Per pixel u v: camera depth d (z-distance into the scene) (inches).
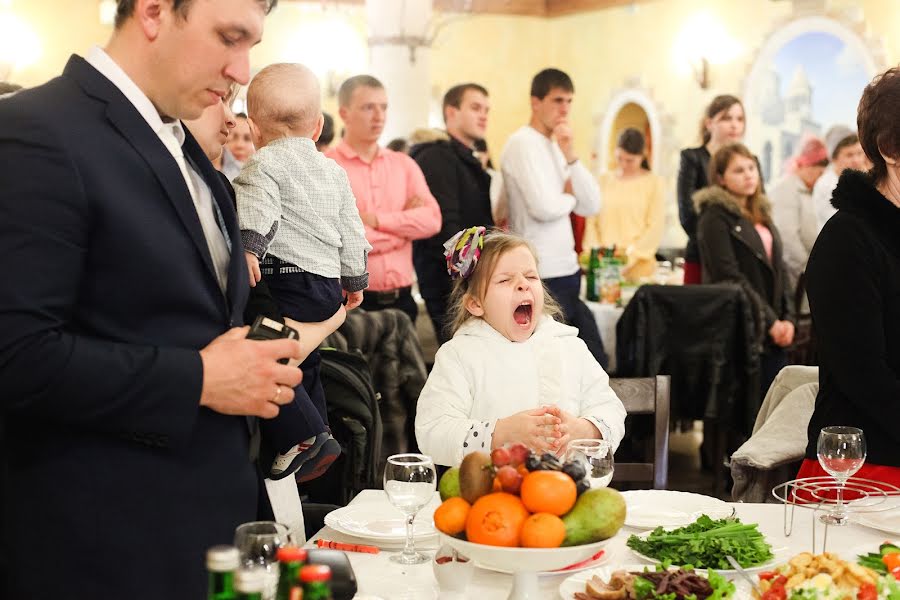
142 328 60.7
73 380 56.5
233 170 207.8
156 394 58.5
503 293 96.9
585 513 54.8
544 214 190.4
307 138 109.3
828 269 93.6
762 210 205.0
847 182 95.0
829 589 57.4
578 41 459.8
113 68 61.0
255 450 66.6
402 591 65.2
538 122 193.8
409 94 328.2
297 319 104.8
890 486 85.8
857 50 348.2
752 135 386.0
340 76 424.5
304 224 105.6
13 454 60.9
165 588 61.2
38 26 396.5
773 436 116.4
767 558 69.5
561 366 97.7
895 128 92.0
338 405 119.2
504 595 65.0
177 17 59.7
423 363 145.3
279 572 45.4
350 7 430.6
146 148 60.6
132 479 60.1
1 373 55.7
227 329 64.5
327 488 121.5
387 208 185.5
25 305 55.6
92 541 59.6
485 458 57.2
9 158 56.2
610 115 448.8
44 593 59.6
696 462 223.6
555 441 87.7
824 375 96.4
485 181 194.5
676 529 73.2
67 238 57.1
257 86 110.0
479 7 458.6
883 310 92.8
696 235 221.5
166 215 61.0
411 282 189.5
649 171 341.7
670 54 418.0
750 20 384.5
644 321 186.5
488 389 96.6
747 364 186.5
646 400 105.3
